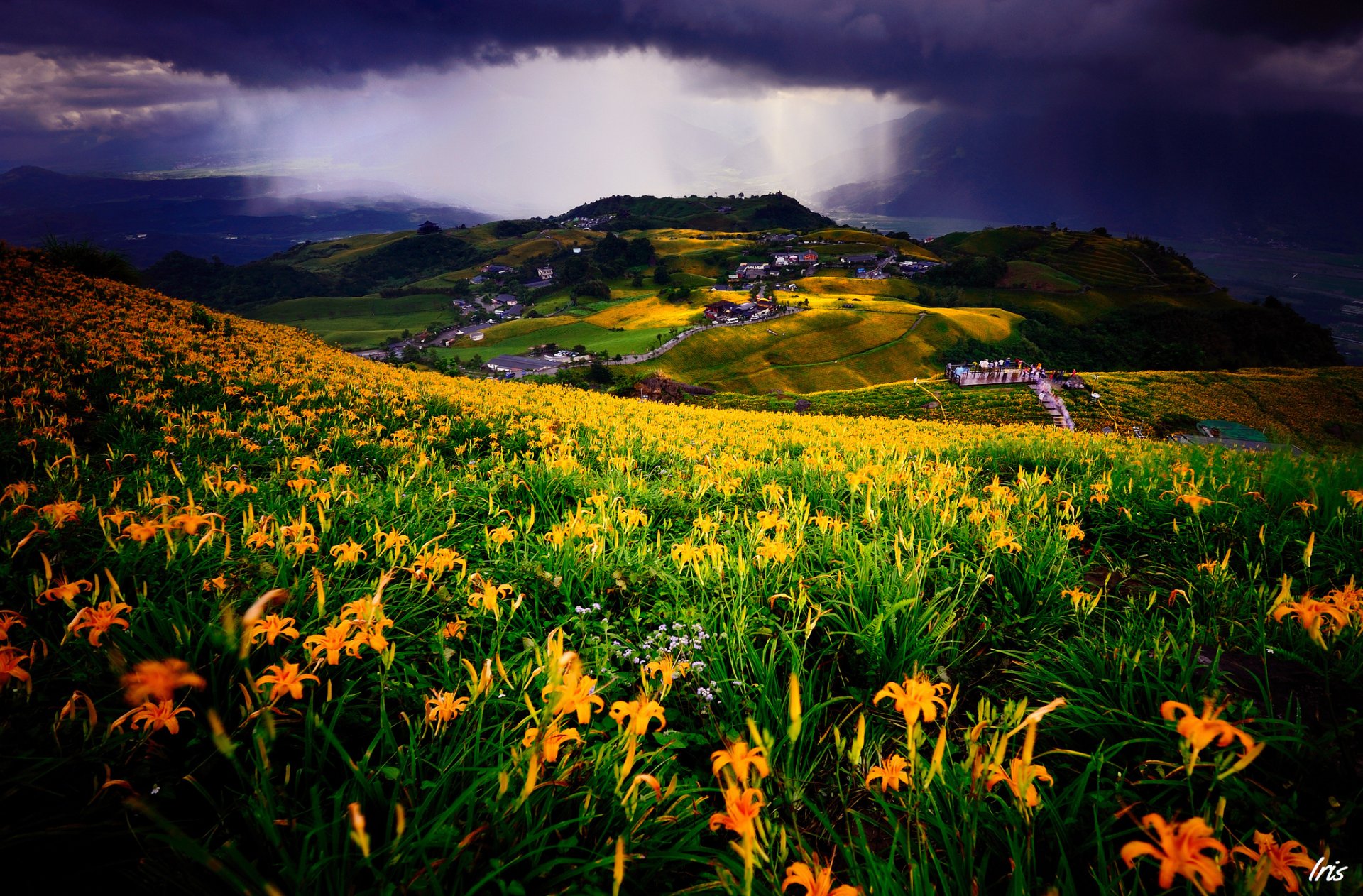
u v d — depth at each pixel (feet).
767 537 13.19
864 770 7.00
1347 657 7.65
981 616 10.12
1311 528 13.01
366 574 10.31
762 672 8.14
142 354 42.06
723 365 399.85
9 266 64.80
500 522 14.66
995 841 5.61
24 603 8.40
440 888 4.63
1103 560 13.30
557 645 5.42
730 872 5.11
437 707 6.30
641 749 6.98
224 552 9.82
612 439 31.94
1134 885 4.62
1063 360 443.73
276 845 4.70
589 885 4.99
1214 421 193.16
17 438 19.48
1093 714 7.06
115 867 5.13
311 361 57.93
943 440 39.96
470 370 442.91
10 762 5.43
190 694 6.84
